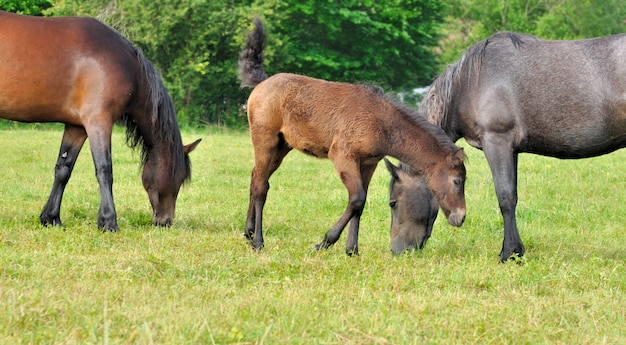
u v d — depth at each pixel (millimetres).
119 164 18016
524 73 8836
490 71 8984
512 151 9031
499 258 9117
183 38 35375
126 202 12867
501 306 6680
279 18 37562
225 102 37594
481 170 17344
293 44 39625
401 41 42531
